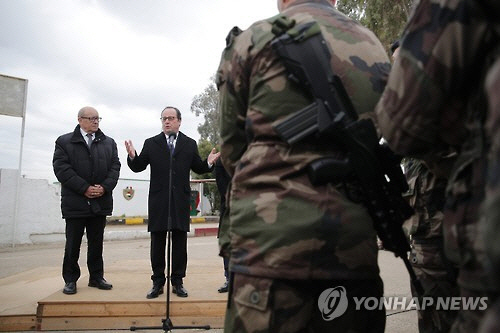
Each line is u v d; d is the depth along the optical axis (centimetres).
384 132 127
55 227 1143
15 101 1012
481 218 92
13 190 1057
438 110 113
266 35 150
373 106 153
